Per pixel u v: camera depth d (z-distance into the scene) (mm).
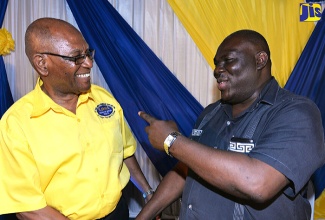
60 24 1270
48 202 1312
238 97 1234
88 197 1312
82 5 2301
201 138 1334
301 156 1045
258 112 1187
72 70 1261
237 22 2289
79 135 1324
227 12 2295
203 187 1240
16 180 1232
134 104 2342
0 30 2289
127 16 2398
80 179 1299
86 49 1290
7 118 1256
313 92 2232
